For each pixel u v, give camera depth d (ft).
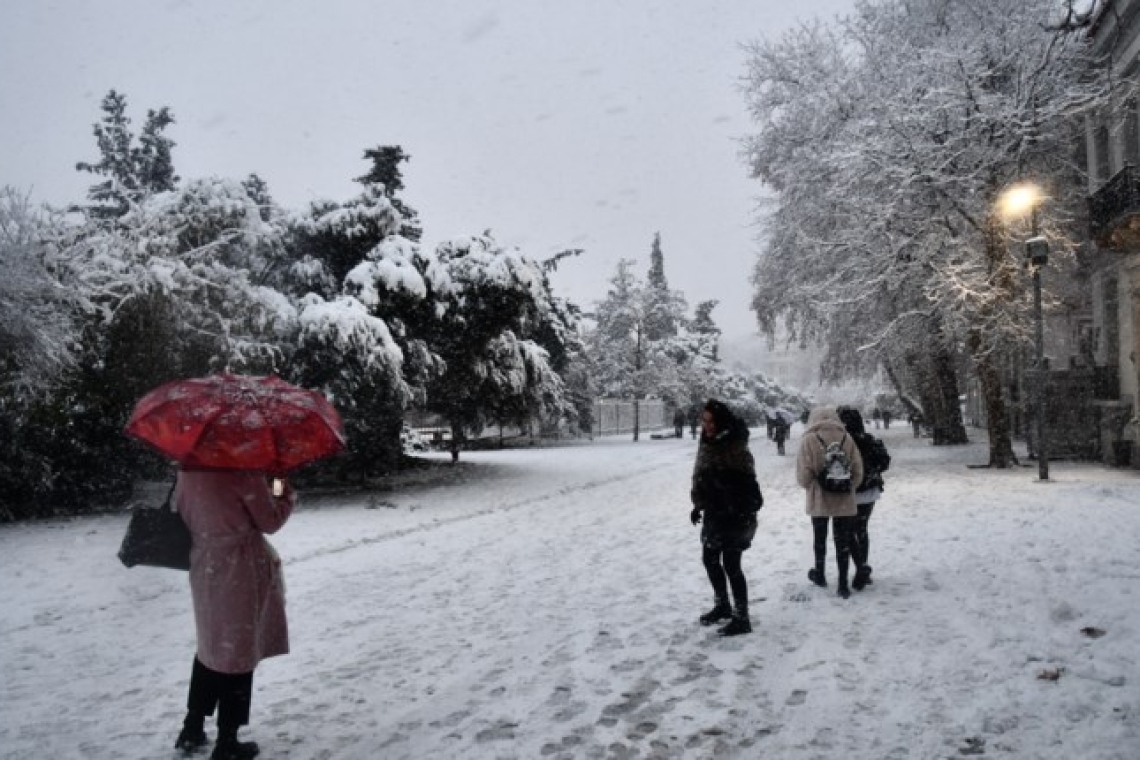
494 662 18.38
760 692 15.61
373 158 83.87
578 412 139.33
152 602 25.23
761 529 35.76
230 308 49.73
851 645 18.15
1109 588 21.20
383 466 64.18
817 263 75.92
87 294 43.32
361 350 52.06
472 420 76.13
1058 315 83.35
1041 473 48.60
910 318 71.97
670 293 195.11
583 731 14.14
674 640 19.34
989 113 58.49
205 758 13.71
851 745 13.03
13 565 31.35
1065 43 60.85
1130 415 57.26
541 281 71.46
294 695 16.53
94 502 49.85
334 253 60.95
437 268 61.41
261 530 13.74
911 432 137.80
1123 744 12.43
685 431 178.50
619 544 34.17
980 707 14.19
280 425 13.15
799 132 80.38
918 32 71.61
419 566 30.58
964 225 63.87
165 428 12.67
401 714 15.35
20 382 41.16
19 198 40.40
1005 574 23.81
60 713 15.87
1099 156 68.64
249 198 53.83
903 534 31.91
